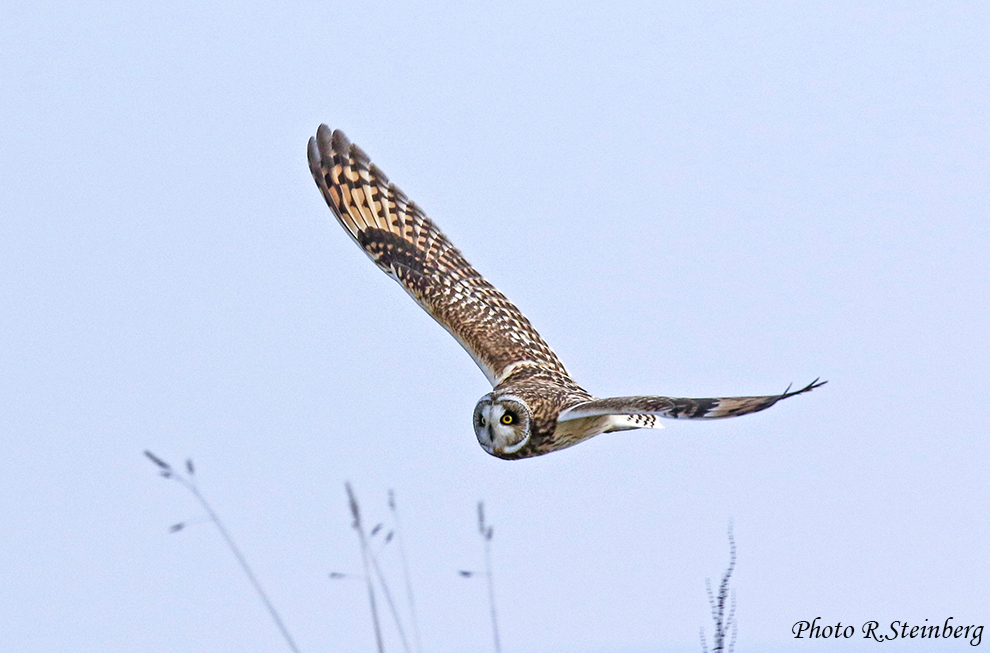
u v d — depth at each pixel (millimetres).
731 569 7434
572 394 11078
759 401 7785
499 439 10906
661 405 8477
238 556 7211
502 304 12828
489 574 7305
